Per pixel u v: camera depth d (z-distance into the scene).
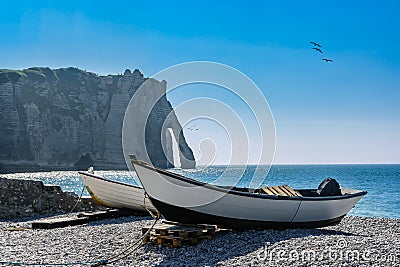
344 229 14.54
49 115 137.62
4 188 16.94
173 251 9.59
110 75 155.50
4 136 127.12
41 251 9.74
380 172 128.88
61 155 136.25
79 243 10.58
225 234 11.38
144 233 10.80
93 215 15.30
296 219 12.57
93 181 16.19
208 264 8.52
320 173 120.94
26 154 129.25
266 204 11.66
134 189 15.63
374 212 27.08
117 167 141.62
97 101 148.38
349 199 13.67
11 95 132.38
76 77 151.25
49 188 18.30
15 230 13.23
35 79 141.12
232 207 11.16
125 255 9.20
